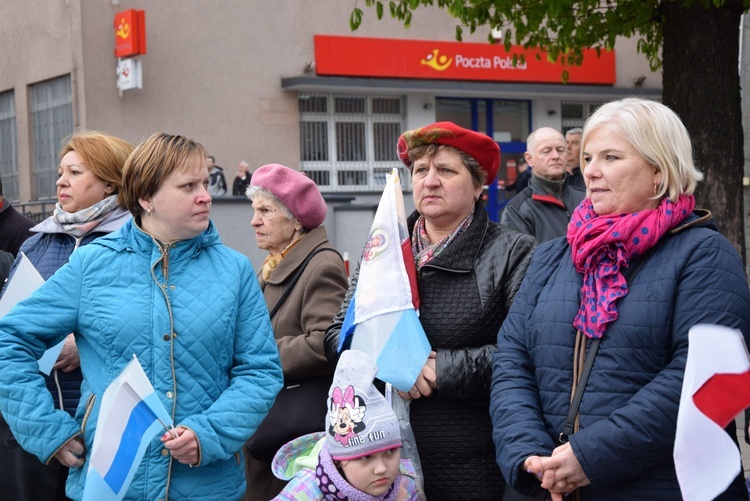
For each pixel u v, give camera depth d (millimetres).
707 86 7289
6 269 4461
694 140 7324
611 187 2777
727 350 2506
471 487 3277
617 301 2711
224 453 3010
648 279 2699
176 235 3141
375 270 3320
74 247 3963
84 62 17406
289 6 19125
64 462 3049
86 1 17391
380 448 2836
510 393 2887
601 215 2828
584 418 2693
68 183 3980
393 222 3367
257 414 3096
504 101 21750
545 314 2852
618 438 2561
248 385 3119
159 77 18031
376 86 19547
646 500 2652
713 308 2604
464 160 3389
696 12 7270
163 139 3145
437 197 3395
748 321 2641
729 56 7324
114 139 4105
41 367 3451
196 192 3123
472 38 20547
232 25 18641
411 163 3535
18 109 19500
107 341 3035
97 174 3980
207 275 3160
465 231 3412
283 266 4172
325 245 4219
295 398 3975
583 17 8680
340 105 19938
